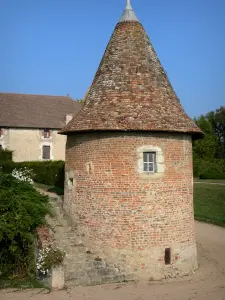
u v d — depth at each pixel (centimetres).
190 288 1167
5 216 1239
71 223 1386
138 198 1266
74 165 1388
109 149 1285
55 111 4625
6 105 4397
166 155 1303
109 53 1434
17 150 4200
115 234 1265
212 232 2139
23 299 1048
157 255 1265
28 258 1268
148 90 1341
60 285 1138
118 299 1054
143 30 1470
